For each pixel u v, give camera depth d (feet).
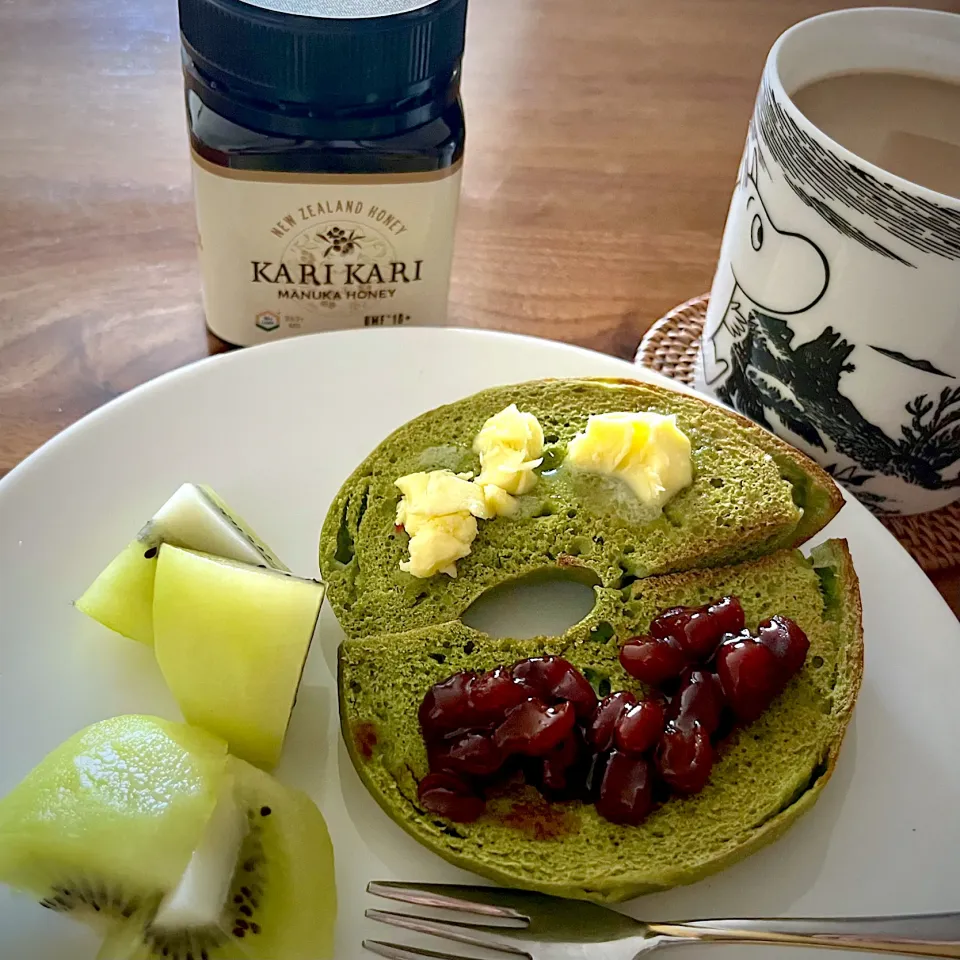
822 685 0.76
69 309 1.01
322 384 0.90
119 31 1.29
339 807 0.72
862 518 0.86
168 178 1.13
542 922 0.66
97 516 0.81
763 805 0.71
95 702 0.74
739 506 0.82
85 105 1.20
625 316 1.06
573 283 1.08
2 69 1.23
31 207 1.09
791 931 0.66
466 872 0.70
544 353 0.94
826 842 0.72
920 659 0.80
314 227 0.87
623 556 0.81
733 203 0.87
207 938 0.65
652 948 0.65
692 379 0.99
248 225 0.86
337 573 0.81
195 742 0.68
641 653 0.74
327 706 0.76
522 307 1.05
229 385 0.89
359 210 0.86
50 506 0.80
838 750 0.73
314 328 0.96
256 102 0.80
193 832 0.64
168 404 0.87
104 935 0.65
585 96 1.28
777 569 0.82
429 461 0.85
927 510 0.91
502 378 0.93
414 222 0.88
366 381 0.91
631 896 0.68
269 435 0.88
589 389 0.88
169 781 0.66
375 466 0.85
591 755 0.71
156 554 0.76
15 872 0.63
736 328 0.88
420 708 0.73
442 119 0.84
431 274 0.93
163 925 0.64
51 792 0.65
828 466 0.90
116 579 0.76
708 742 0.70
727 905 0.69
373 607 0.80
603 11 1.40
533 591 0.83
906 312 0.76
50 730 0.73
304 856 0.68
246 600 0.71
